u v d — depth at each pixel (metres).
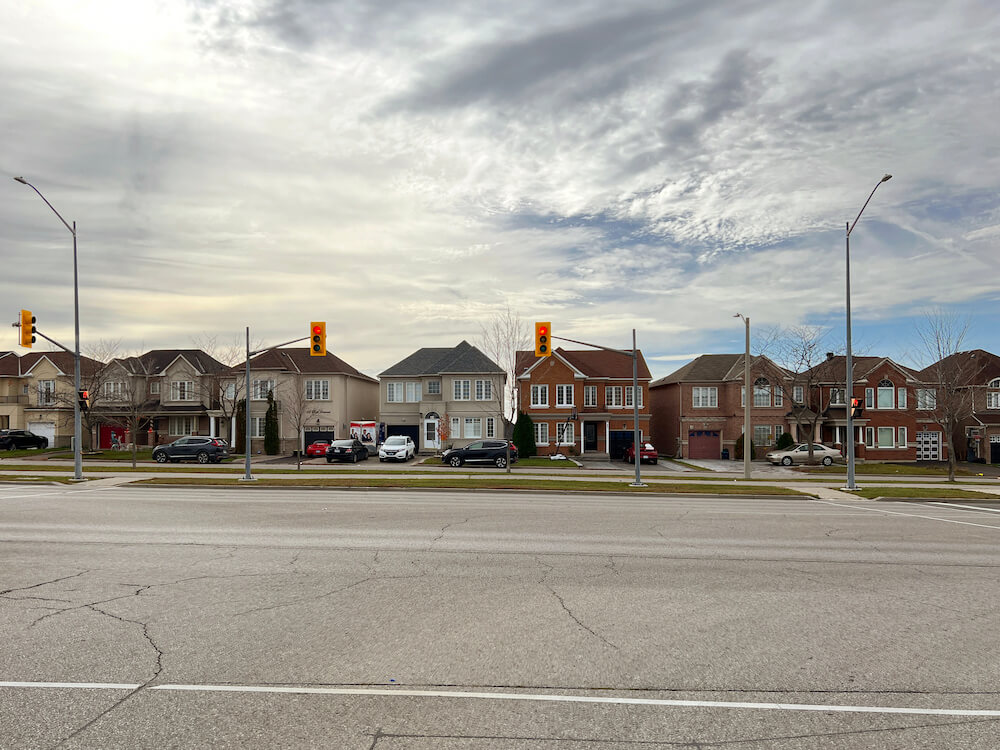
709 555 12.64
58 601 8.96
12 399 56.47
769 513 19.84
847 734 5.25
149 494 23.73
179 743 4.99
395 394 54.12
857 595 9.61
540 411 52.69
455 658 6.85
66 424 55.91
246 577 10.41
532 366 52.81
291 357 54.81
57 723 5.30
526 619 8.25
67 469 34.91
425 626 7.92
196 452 42.09
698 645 7.34
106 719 5.38
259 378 52.81
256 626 7.88
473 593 9.52
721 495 25.55
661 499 24.23
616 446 53.66
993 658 7.00
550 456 50.53
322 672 6.43
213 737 5.09
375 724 5.34
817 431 53.44
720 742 5.11
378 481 27.84
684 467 44.75
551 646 7.25
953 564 12.01
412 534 14.80
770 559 12.29
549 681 6.26
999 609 8.91
